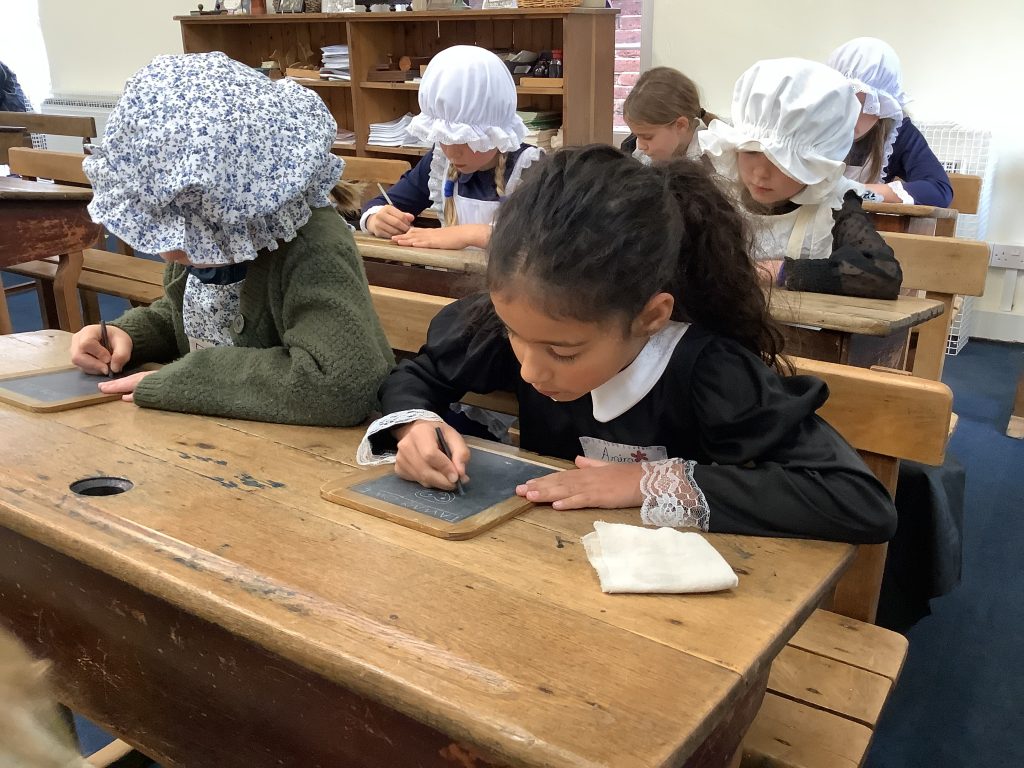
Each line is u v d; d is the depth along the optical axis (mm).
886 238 2258
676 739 585
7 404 1274
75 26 7191
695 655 685
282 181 1202
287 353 1277
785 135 2018
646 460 1137
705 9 4742
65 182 3777
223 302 1417
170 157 1149
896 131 3449
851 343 1643
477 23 4941
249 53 5961
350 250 1345
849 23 4453
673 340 1099
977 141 4211
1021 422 3428
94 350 1438
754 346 1165
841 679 1230
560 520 936
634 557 825
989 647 2135
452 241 2250
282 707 809
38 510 916
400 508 935
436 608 744
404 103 5305
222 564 808
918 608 1952
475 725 604
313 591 767
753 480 938
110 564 832
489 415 1701
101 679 1004
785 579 826
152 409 1265
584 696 628
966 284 2180
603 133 4688
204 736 906
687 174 1106
